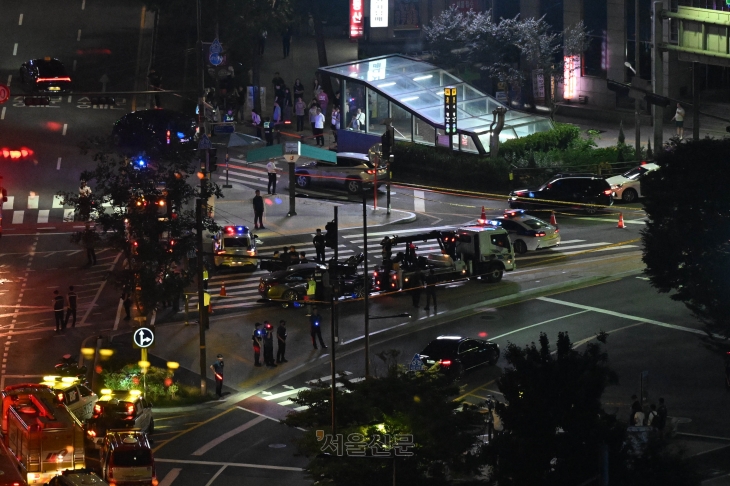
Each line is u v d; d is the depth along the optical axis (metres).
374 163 68.44
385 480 30.06
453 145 74.12
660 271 44.81
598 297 54.62
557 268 59.12
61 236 64.56
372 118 76.81
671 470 28.06
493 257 57.16
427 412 30.89
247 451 39.75
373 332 51.69
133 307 55.09
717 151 43.69
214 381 47.50
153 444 40.69
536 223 61.62
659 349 48.41
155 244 48.66
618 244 62.00
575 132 76.25
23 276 59.06
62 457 37.00
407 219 66.31
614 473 27.55
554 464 28.14
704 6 76.25
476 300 55.19
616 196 68.94
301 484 36.44
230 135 71.62
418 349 49.38
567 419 27.64
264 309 55.12
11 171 72.44
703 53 64.81
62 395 40.56
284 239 63.44
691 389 44.28
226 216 67.00
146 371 46.56
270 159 70.38
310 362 48.97
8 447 39.78
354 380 45.94
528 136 74.19
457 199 70.44
